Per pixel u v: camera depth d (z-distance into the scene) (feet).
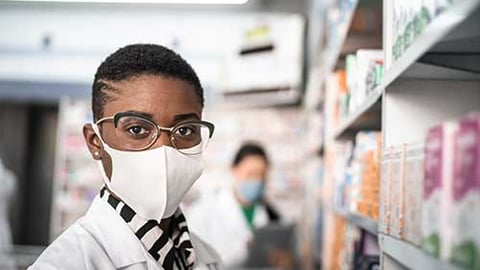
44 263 4.09
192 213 14.07
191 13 17.76
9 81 17.57
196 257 5.06
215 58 17.67
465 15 2.60
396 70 4.13
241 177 14.17
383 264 4.53
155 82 4.34
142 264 4.37
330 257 9.50
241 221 13.92
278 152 18.16
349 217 7.15
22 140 19.43
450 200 2.64
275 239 14.12
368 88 6.00
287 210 17.94
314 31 15.24
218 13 17.70
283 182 18.04
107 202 4.62
